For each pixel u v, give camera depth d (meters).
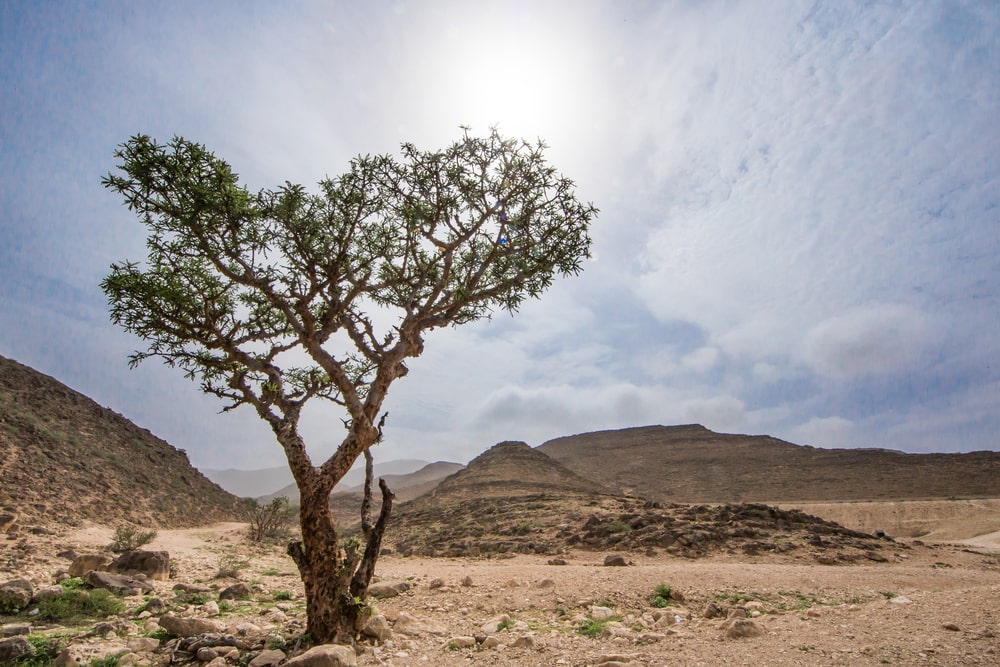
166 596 14.87
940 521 65.94
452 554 31.33
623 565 22.41
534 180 12.41
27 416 55.47
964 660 7.21
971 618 9.82
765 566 21.08
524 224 12.43
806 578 17.84
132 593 14.99
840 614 11.35
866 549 26.67
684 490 131.50
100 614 12.32
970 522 61.94
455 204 12.03
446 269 11.86
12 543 26.75
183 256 10.68
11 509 36.06
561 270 12.86
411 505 72.88
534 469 84.00
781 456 156.62
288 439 10.15
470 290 12.23
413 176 11.91
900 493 102.38
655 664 7.77
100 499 46.88
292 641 9.51
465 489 72.44
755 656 7.94
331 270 10.89
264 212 10.83
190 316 10.58
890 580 18.58
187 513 57.97
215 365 10.89
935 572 21.02
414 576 20.80
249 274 10.46
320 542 9.73
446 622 12.29
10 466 43.31
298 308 10.65
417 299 12.17
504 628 11.29
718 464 154.62
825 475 127.69
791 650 8.14
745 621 9.71
